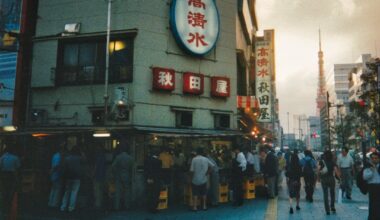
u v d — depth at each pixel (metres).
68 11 17.17
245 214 11.12
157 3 16.81
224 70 18.94
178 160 14.24
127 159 12.22
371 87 27.53
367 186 7.84
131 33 16.02
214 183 12.93
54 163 12.05
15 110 17.03
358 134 42.12
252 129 25.06
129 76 15.89
